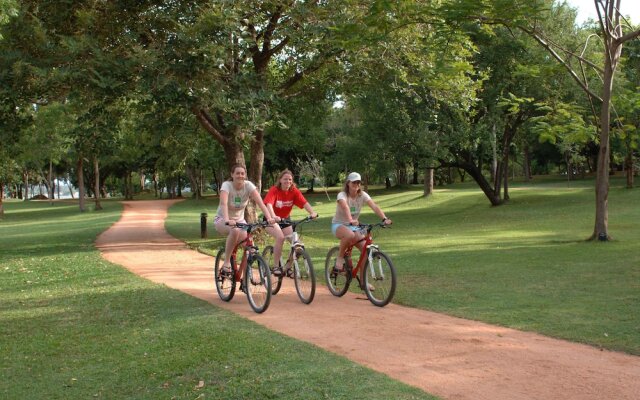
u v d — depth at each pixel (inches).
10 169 2021.4
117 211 1761.8
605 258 479.2
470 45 709.3
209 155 1974.7
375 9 489.7
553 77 954.7
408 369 205.0
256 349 228.2
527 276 406.0
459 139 1084.5
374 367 207.8
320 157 2249.0
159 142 909.2
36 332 284.5
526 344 236.8
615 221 835.4
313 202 1953.7
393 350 229.6
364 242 331.3
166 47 629.9
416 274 433.7
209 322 280.7
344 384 185.8
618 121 660.1
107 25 682.8
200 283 429.1
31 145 1541.6
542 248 568.7
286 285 393.7
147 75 608.4
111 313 319.0
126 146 1685.5
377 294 324.2
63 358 238.4
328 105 1087.6
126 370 216.5
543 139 637.9
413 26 687.7
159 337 257.8
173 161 1084.5
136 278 456.4
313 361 211.2
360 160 1266.0
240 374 201.9
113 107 789.9
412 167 1376.7
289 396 178.5
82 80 616.4
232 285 332.2
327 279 361.1
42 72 584.4
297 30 674.2
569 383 188.5
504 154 1286.9
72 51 599.2
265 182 2925.7
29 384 209.0
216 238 835.4
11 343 265.6
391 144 1151.6
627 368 203.5
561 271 422.0
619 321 268.2
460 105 938.1
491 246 611.5
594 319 273.9
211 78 647.1
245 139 729.0
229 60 679.7
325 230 958.4
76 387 202.8
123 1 658.8
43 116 1475.1
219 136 775.1
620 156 1427.2
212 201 2251.5
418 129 1096.8
